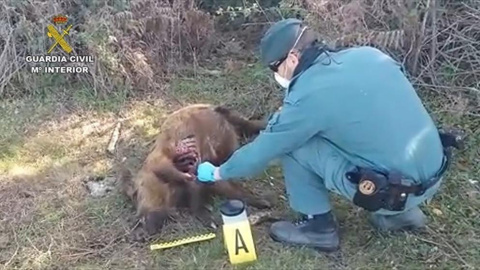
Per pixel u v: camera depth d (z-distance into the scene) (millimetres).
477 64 3922
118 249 3045
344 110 2555
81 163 3682
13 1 4258
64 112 4148
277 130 2646
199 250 2992
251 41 4855
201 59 4668
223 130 3205
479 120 3750
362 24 3867
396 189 2572
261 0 4746
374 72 2598
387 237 3020
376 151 2594
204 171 2893
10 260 2998
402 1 3816
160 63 4469
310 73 2598
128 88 4293
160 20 4414
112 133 3939
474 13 3896
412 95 2650
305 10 3969
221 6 4887
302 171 2838
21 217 3262
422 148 2621
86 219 3242
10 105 4211
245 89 4270
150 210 3141
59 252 3037
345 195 2746
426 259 2906
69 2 4316
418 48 3906
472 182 3352
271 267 2865
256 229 3115
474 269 2838
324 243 2949
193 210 3203
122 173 3465
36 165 3668
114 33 4281
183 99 4230
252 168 2744
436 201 3246
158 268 2918
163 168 3121
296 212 3104
